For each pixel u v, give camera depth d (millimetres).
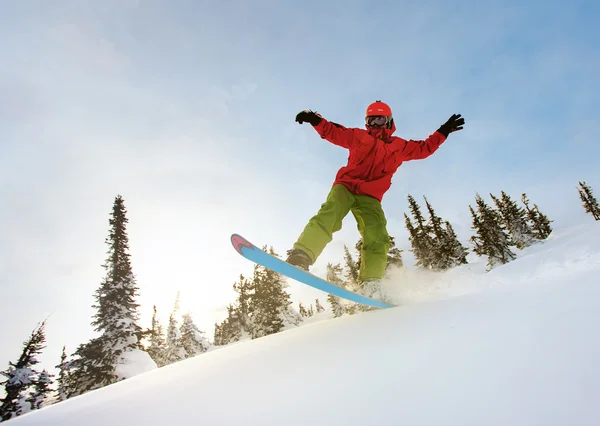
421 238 29453
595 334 836
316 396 902
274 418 839
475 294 1866
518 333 972
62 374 18031
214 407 1005
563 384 680
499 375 771
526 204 49594
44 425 1330
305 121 3229
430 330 1231
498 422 623
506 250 28766
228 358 1694
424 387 803
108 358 16969
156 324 45719
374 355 1096
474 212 31547
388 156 3152
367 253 2936
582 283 1416
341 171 3250
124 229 21094
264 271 35219
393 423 694
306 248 2619
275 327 31484
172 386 1376
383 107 3352
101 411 1296
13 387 16828
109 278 19469
